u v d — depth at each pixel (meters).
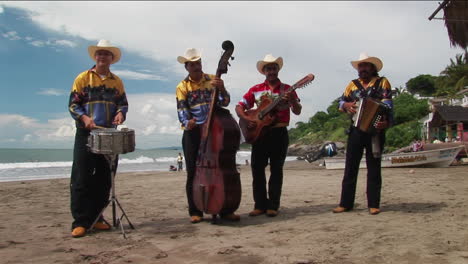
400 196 6.58
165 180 14.07
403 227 4.08
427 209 5.14
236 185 4.57
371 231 3.96
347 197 5.19
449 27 12.88
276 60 5.07
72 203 4.29
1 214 5.98
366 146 5.03
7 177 22.28
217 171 4.53
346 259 3.10
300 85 4.60
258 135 4.94
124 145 3.96
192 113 4.85
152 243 3.79
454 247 3.30
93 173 4.32
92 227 4.32
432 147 18.75
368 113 4.75
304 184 9.71
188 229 4.45
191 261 3.16
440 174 11.63
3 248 3.68
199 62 4.74
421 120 39.78
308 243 3.62
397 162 16.58
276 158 5.14
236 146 4.59
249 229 4.36
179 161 27.11
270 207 5.16
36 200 8.11
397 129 40.66
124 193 9.04
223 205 4.46
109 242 3.87
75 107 4.23
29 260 3.28
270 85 5.24
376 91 4.90
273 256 3.25
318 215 5.07
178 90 4.86
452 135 23.11
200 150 4.71
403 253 3.18
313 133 103.88
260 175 5.25
